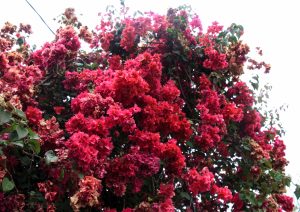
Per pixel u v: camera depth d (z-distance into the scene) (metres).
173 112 3.03
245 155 3.47
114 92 2.84
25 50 3.71
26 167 2.76
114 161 2.64
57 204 2.61
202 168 3.29
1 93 2.54
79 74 3.30
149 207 2.60
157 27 3.59
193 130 3.27
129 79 2.75
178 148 2.78
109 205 2.85
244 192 3.28
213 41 3.66
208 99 3.37
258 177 3.40
